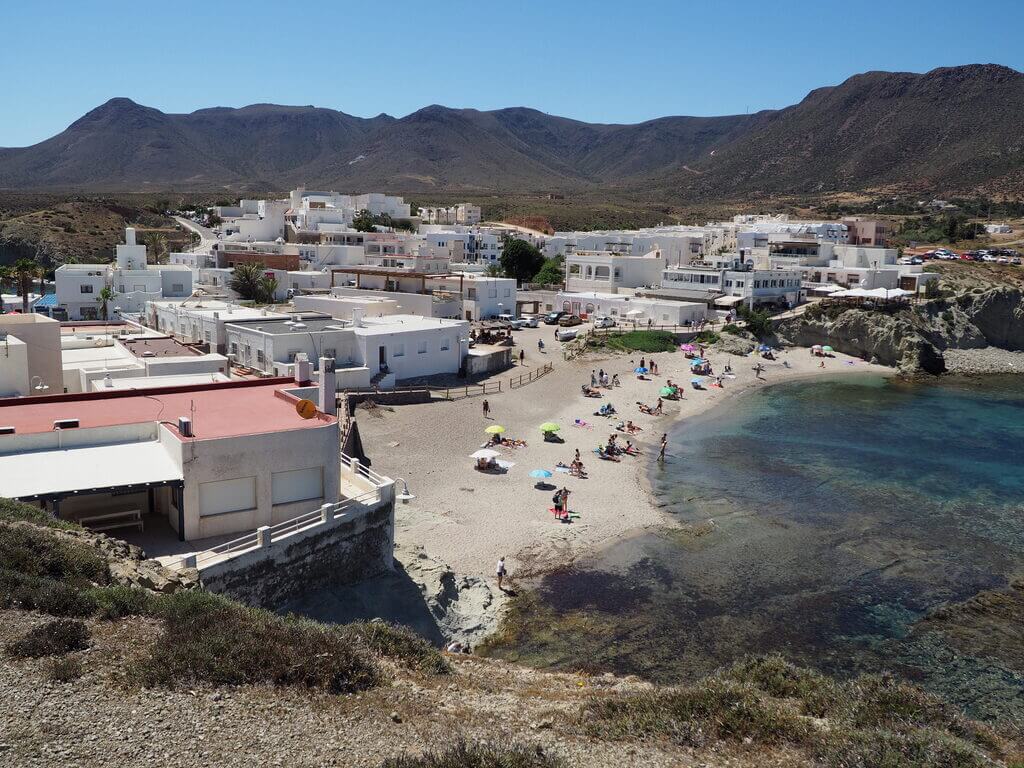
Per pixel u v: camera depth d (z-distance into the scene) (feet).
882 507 148.36
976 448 192.95
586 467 164.86
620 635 98.22
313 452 87.71
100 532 79.56
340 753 46.34
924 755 51.34
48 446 83.20
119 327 193.88
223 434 83.97
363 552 91.56
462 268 427.33
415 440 172.45
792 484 161.17
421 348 225.56
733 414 223.92
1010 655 96.17
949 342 333.62
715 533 132.57
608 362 270.67
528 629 98.43
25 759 41.06
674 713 57.21
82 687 48.44
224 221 590.96
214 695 50.08
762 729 54.60
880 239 524.93
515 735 52.24
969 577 118.32
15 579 58.39
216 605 62.13
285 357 198.80
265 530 78.84
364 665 59.26
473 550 118.73
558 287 420.36
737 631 100.48
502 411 202.90
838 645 97.86
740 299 336.70
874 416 226.38
